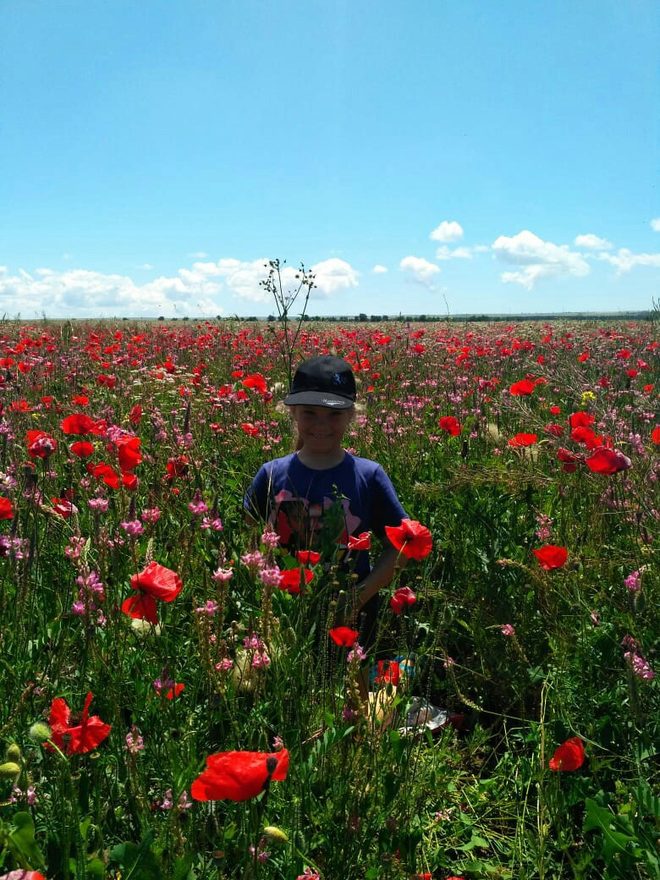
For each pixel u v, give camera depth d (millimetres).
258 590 2719
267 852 1727
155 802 1855
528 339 13586
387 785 1954
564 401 6555
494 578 3334
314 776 1987
